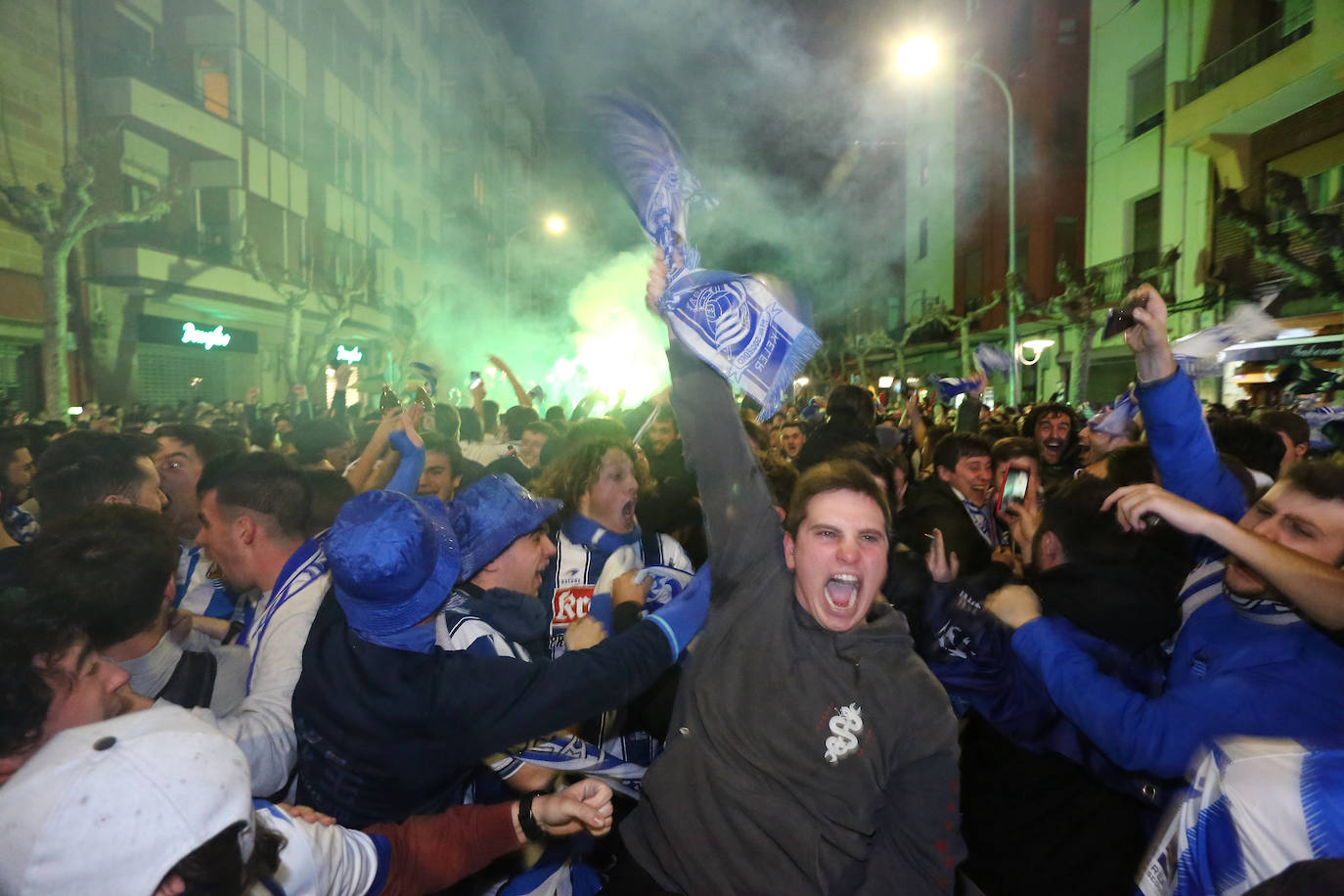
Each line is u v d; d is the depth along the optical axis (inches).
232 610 124.4
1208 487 93.4
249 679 82.7
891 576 100.0
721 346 75.0
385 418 130.8
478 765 85.4
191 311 861.8
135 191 764.0
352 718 68.7
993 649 94.0
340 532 67.5
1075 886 86.5
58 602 60.6
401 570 66.4
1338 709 66.8
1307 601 66.4
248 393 689.0
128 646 76.1
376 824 71.1
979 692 93.9
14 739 55.0
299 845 57.9
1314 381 333.4
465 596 84.7
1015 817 91.4
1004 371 274.8
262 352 1026.1
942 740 72.0
